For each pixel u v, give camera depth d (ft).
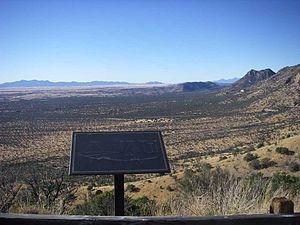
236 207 15.98
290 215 7.99
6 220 7.43
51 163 166.61
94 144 14.08
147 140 14.51
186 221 7.71
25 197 20.34
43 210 18.13
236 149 197.16
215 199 17.02
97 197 26.27
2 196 19.22
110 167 13.37
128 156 13.79
